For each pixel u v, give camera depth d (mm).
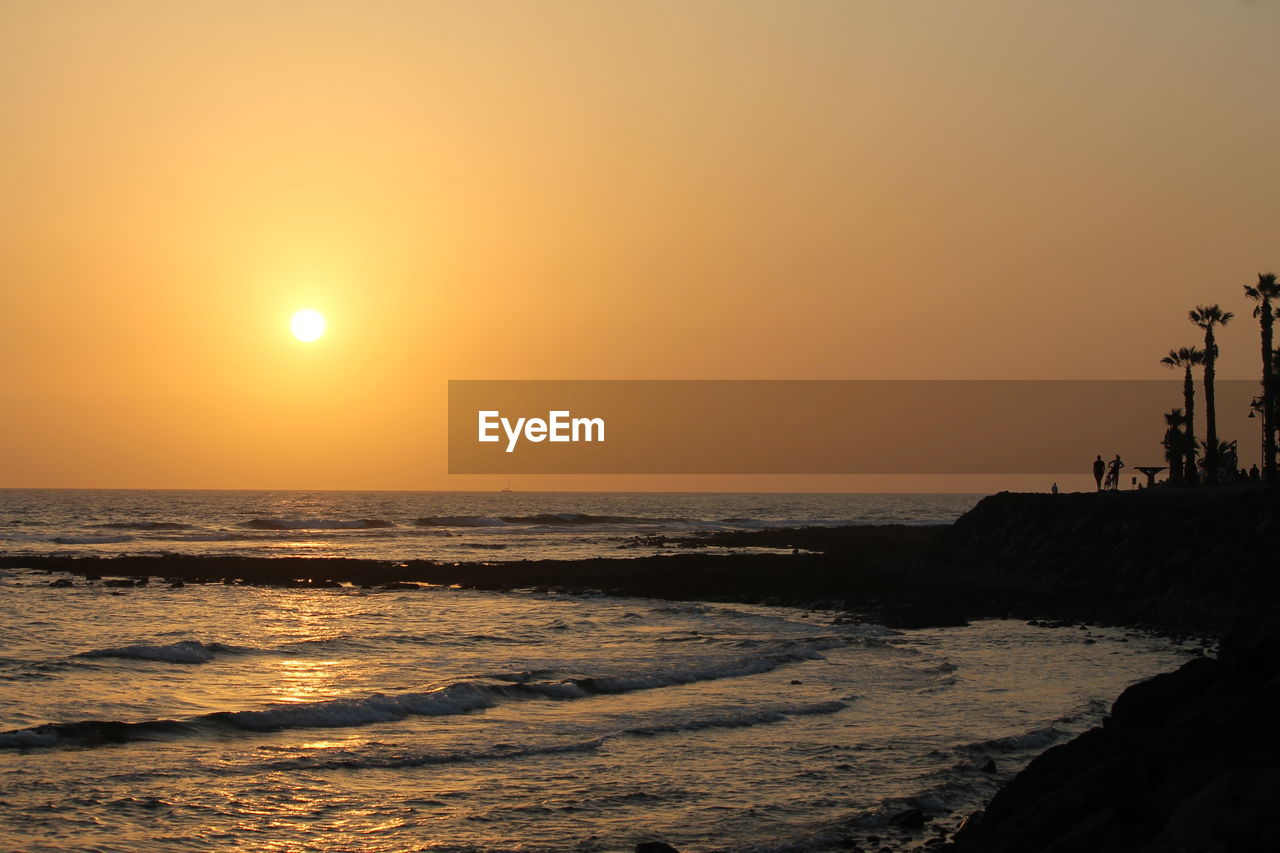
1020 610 40562
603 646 32438
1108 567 45969
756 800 16719
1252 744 11820
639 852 13891
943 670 27781
